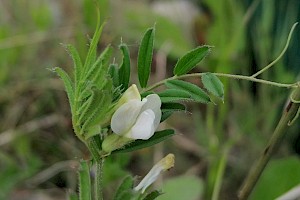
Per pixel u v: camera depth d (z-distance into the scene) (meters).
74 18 0.50
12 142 0.46
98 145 0.23
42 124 0.47
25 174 0.45
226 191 0.45
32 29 0.51
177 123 0.49
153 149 0.47
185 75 0.24
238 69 0.47
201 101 0.23
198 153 0.47
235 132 0.47
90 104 0.21
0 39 0.50
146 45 0.24
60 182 0.45
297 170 0.41
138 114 0.22
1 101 0.49
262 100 0.46
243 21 0.45
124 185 0.25
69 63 0.50
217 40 0.48
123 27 0.50
